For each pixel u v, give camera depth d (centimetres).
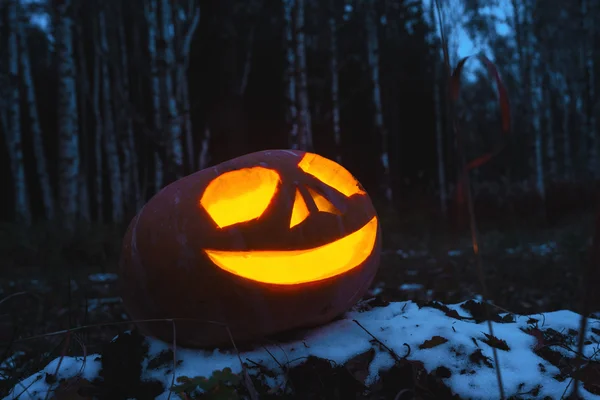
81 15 1659
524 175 2069
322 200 228
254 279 207
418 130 2142
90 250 753
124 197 1789
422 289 490
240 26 1630
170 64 1131
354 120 1959
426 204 1549
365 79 1752
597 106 1838
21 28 1515
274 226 210
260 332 215
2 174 1816
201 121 1695
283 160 236
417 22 1959
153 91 1300
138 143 1794
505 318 263
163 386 199
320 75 1791
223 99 1545
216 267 205
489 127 2145
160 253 209
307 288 212
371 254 241
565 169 1920
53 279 574
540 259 663
